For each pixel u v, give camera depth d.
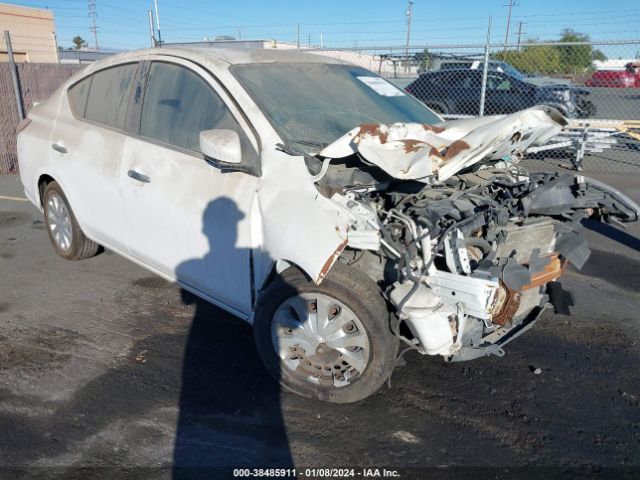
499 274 2.83
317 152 3.17
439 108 11.73
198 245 3.42
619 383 3.43
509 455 2.81
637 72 13.45
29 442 2.84
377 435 2.94
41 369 3.47
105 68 4.35
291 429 2.98
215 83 3.44
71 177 4.45
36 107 5.18
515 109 11.33
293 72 3.82
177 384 3.35
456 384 3.39
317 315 3.00
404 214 2.89
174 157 3.56
